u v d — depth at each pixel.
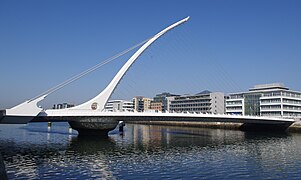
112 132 73.12
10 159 28.41
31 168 24.23
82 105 51.72
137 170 24.14
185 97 148.00
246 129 93.31
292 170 24.89
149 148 39.25
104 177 21.53
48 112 46.78
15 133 62.69
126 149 37.69
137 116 53.78
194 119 61.81
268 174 23.30
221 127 103.44
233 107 117.19
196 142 48.78
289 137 63.34
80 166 25.38
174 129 95.12
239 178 21.91
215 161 29.11
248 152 36.41
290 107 104.00
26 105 43.59
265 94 107.25
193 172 23.67
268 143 48.62
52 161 27.64
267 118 74.69
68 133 64.06
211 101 134.88
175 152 35.69
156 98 175.88
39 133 63.31
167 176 22.14
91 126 51.47
